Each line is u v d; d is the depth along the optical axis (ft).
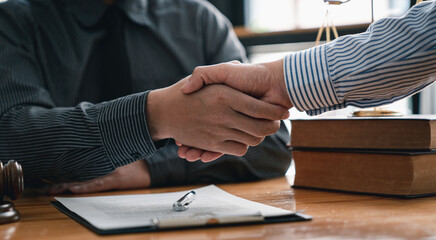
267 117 2.71
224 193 2.95
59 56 4.70
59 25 4.80
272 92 2.77
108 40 4.95
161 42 5.04
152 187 3.70
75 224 2.23
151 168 3.65
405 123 2.76
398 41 2.55
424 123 2.72
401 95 2.81
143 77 4.94
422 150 2.73
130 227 2.04
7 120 3.65
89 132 3.19
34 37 4.68
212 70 2.73
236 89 2.75
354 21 4.75
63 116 3.38
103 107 3.21
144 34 5.03
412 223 2.11
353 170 2.98
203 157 3.06
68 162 3.29
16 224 2.26
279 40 6.30
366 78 2.61
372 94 2.71
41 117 3.48
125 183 3.55
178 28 5.17
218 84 2.75
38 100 4.09
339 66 2.66
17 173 2.41
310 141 3.18
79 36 4.79
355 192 2.99
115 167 3.25
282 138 4.20
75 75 4.69
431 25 2.47
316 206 2.57
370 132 2.89
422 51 2.48
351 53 2.68
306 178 3.27
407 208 2.46
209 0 6.98
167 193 3.10
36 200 3.09
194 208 2.44
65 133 3.30
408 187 2.75
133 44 4.96
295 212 2.28
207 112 2.76
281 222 2.16
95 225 2.06
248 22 6.86
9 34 4.49
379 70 2.57
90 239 1.91
